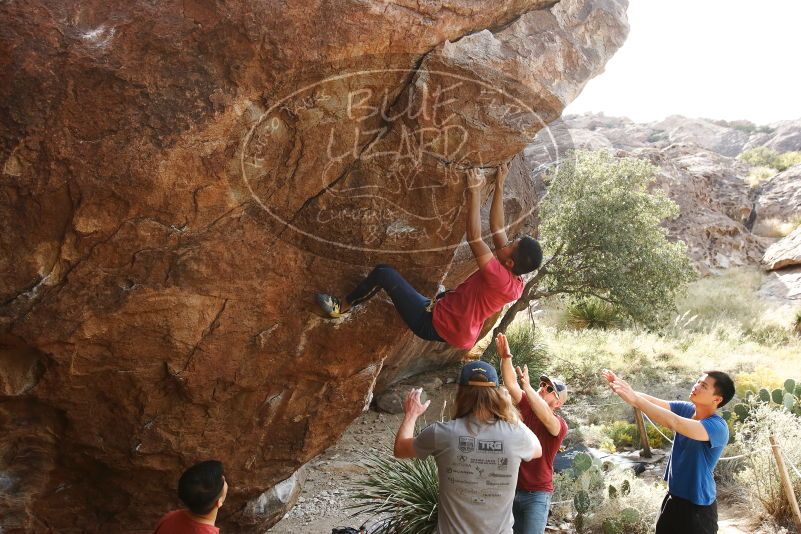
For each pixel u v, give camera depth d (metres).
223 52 3.47
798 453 6.62
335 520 7.06
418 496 6.12
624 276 12.99
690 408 4.94
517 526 4.89
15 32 3.25
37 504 4.62
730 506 6.90
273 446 5.19
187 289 4.00
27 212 3.51
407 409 4.00
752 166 31.86
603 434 9.58
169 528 3.40
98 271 3.78
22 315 3.72
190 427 4.66
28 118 3.33
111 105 3.42
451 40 3.74
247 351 4.42
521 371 4.87
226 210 3.88
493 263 3.86
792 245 21.75
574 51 4.20
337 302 4.30
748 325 16.98
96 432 4.42
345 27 3.51
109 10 3.38
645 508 6.44
